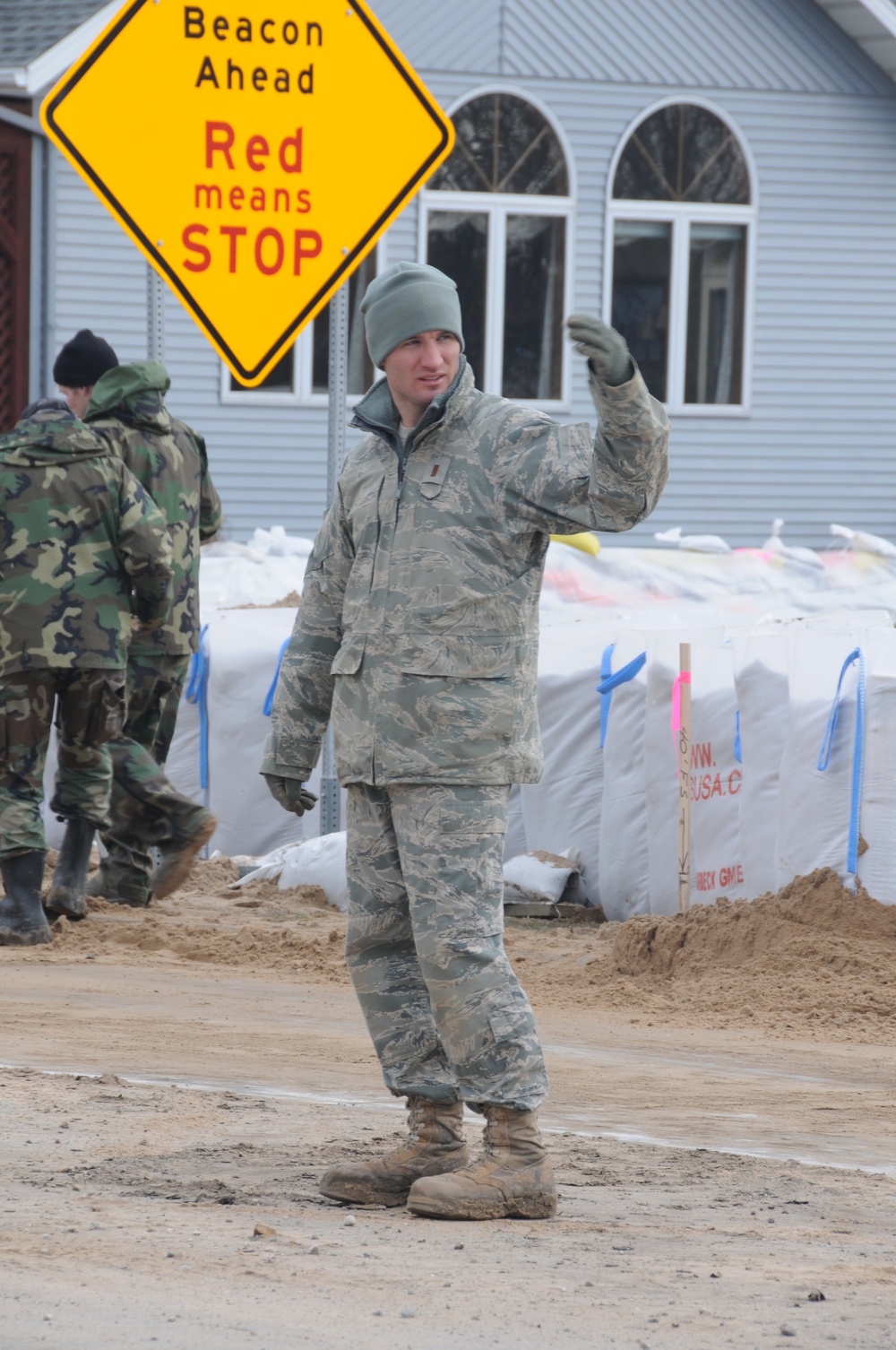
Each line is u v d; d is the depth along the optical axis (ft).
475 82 181.47
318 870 87.45
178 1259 32.37
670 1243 35.12
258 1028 58.54
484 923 36.60
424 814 36.47
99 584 71.51
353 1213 37.17
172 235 91.30
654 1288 31.58
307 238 93.09
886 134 192.65
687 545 161.58
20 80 153.89
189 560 79.41
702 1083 53.01
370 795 37.76
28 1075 49.90
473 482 36.52
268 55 91.45
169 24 90.48
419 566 36.63
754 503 192.75
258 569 140.56
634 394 33.42
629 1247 34.73
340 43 92.53
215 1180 39.50
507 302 185.88
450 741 36.32
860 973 67.41
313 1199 38.14
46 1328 27.86
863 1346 28.32
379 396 38.29
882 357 195.00
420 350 36.70
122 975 67.77
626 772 84.84
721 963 70.64
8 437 71.61
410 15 178.81
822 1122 48.42
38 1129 43.73
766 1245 35.29
